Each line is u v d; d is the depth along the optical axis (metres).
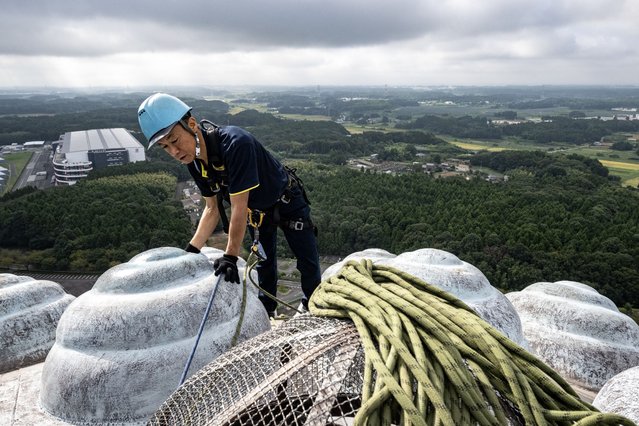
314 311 2.29
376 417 1.65
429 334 1.95
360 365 1.92
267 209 4.12
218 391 2.13
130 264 3.91
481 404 1.71
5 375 4.23
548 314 4.76
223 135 3.59
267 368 2.08
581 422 1.66
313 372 1.93
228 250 3.65
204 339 3.56
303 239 4.33
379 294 2.12
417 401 1.66
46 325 4.72
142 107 3.45
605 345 4.42
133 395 3.36
